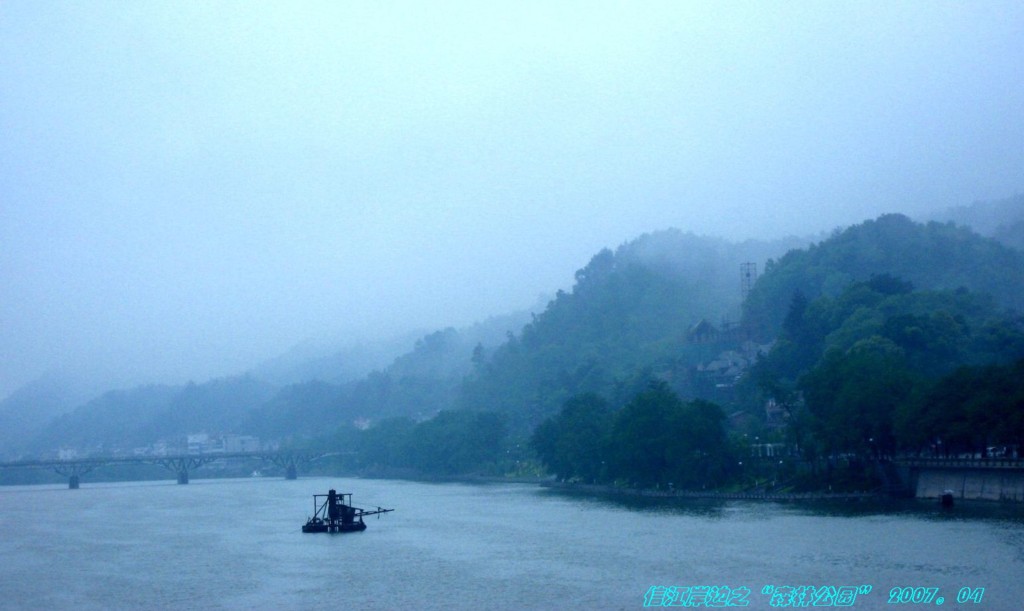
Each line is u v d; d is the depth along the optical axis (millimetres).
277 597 114688
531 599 106750
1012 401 161875
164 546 168625
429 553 146375
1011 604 93562
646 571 119250
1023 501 158000
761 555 125812
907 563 114000
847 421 193250
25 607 113750
